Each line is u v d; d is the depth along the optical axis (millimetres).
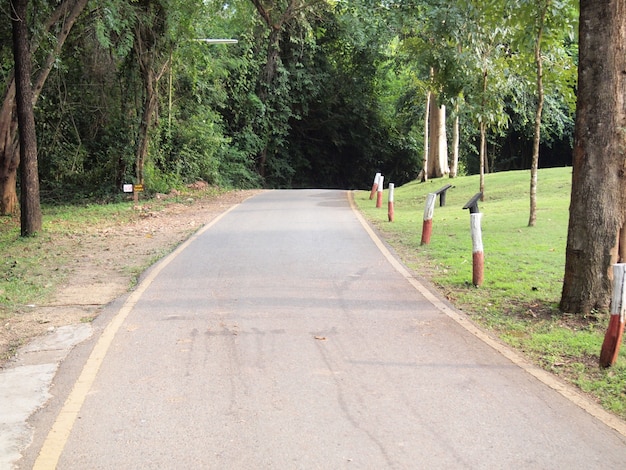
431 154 27859
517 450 4367
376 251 11938
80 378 5738
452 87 18469
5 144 19844
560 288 8836
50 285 9602
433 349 6480
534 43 13695
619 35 7199
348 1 25516
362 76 40750
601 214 7398
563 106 29125
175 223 16797
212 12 25219
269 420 4828
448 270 10258
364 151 43031
